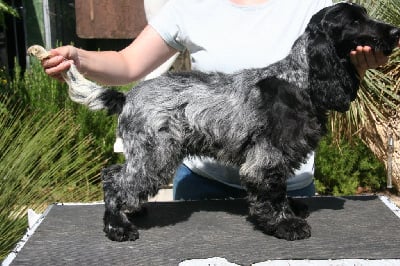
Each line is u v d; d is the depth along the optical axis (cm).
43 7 626
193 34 244
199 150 219
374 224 219
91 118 536
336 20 205
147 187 210
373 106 446
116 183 211
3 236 348
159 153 208
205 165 254
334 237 204
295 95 208
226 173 252
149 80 219
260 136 208
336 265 175
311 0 243
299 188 257
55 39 646
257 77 214
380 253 186
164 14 250
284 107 206
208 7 245
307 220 224
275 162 206
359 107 440
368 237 203
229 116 211
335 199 255
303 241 201
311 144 212
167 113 210
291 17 240
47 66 215
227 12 243
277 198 210
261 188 209
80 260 187
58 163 402
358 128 453
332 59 206
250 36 240
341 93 208
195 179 259
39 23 638
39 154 396
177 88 214
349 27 204
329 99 208
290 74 211
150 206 248
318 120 212
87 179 422
